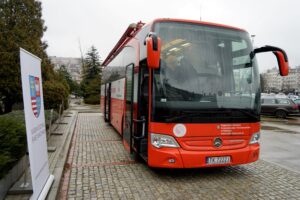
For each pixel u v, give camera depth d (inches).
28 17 609.0
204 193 204.7
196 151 217.3
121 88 381.4
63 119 643.5
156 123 217.2
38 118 173.5
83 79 1795.0
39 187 168.1
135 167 265.6
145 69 242.4
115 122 445.1
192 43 231.0
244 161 229.6
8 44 514.9
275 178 242.7
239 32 247.8
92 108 1167.6
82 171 251.0
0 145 178.2
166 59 222.4
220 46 236.7
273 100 921.5
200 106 220.1
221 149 223.8
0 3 587.5
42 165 178.2
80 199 189.3
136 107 267.7
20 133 200.8
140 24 307.9
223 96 227.1
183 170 259.4
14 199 169.3
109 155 311.9
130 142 281.7
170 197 195.8
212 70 229.1
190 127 217.3
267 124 730.8
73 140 402.9
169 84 218.8
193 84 222.5
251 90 238.5
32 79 164.9
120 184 219.3
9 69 497.7
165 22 231.8
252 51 248.2
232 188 216.2
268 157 340.2
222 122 224.5
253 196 201.0
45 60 620.4
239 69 237.3
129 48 326.0
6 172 168.2
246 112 232.7
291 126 682.8
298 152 371.2
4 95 520.7
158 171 253.9
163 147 215.6
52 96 549.3
